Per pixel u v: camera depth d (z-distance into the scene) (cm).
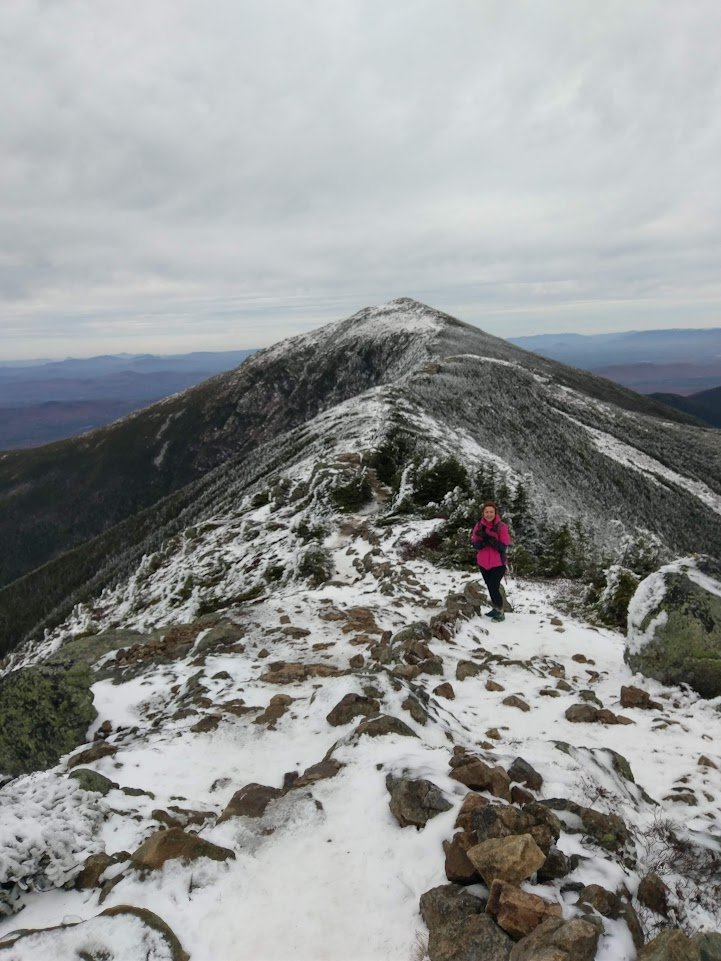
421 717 580
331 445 3266
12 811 392
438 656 828
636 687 736
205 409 16100
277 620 999
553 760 496
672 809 464
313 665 790
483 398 5978
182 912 324
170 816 429
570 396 8450
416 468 2092
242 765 534
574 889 331
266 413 15625
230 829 402
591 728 629
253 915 325
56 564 8019
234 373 17388
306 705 655
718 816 449
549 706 688
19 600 7538
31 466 15675
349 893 339
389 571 1355
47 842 359
